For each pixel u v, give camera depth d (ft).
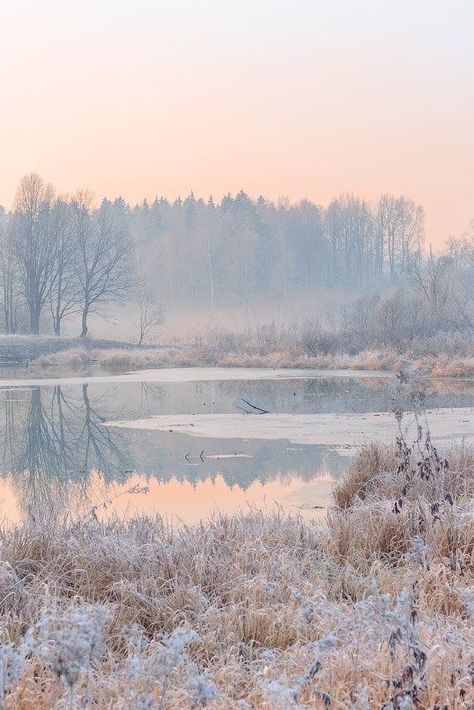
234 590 22.24
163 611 21.34
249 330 189.47
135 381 122.52
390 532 28.22
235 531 27.55
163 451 58.65
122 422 76.18
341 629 18.47
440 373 115.65
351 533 28.04
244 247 430.61
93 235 304.91
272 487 44.83
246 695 16.28
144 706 13.42
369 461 40.88
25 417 81.25
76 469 53.31
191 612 21.21
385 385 106.42
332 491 41.86
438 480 32.55
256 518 31.45
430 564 23.24
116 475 50.03
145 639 19.69
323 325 230.89
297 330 190.39
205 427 70.69
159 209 532.32
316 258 471.21
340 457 53.83
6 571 22.27
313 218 506.07
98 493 44.91
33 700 14.61
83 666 13.47
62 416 81.82
